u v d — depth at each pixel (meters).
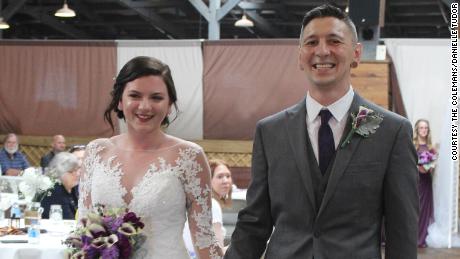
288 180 2.26
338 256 2.15
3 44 11.45
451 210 9.05
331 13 2.25
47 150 11.40
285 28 17.16
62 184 6.04
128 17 16.67
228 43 10.69
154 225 2.63
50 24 15.95
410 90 10.01
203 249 2.74
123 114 2.75
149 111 2.63
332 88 2.25
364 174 2.19
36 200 5.70
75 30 17.03
